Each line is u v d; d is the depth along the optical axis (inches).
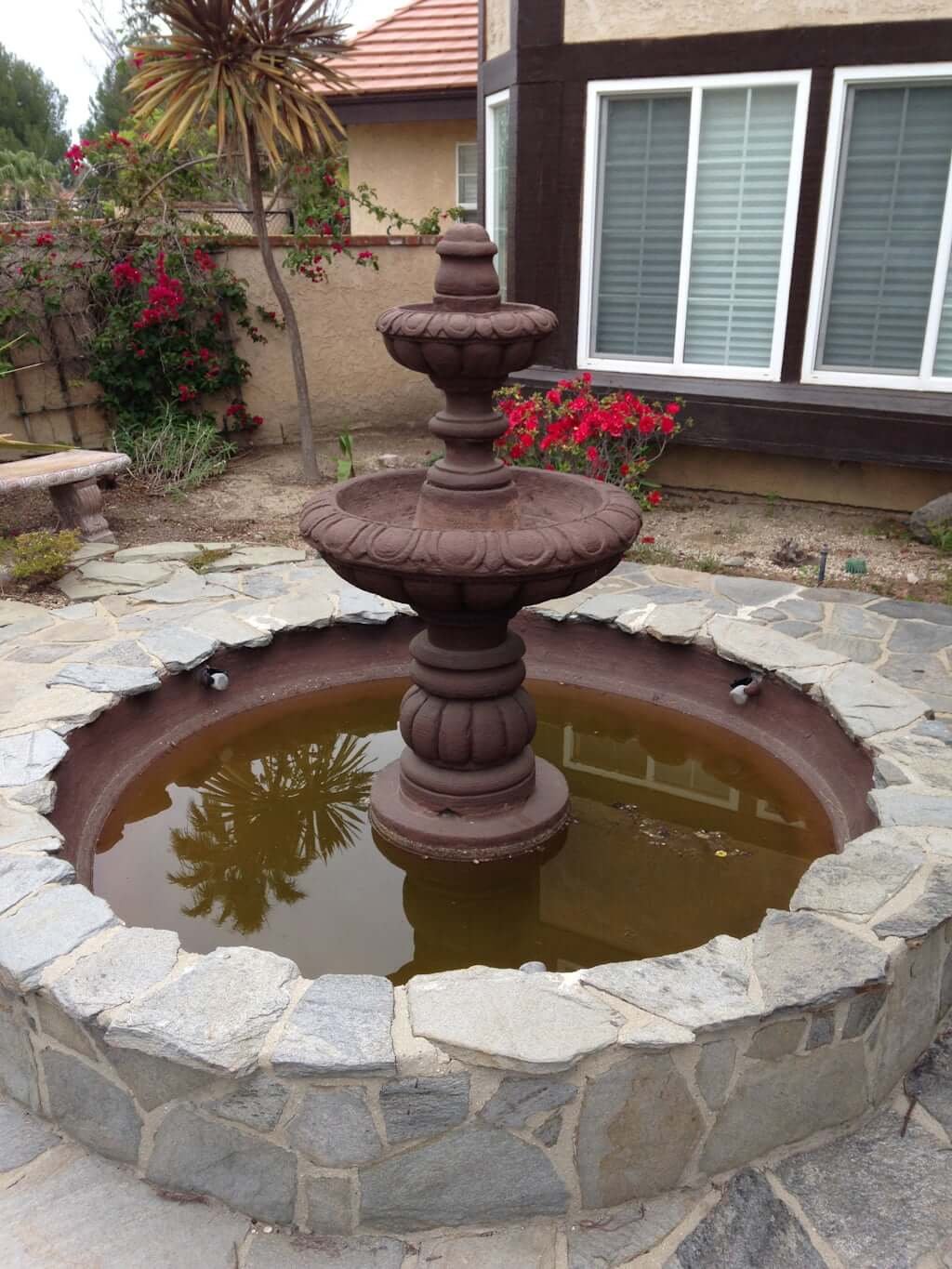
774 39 207.9
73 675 146.5
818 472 238.1
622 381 242.2
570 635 174.9
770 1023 79.2
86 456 223.6
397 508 132.0
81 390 284.2
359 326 328.2
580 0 220.7
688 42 215.2
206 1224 79.2
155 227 287.3
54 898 93.9
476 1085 74.4
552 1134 76.6
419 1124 75.2
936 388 218.4
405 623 177.0
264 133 238.4
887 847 101.2
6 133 1015.6
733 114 218.7
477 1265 76.1
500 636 122.0
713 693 159.3
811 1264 75.9
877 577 197.8
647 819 136.9
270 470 292.4
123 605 177.9
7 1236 77.5
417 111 332.5
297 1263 76.3
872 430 218.2
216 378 299.1
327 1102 74.5
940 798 111.4
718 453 247.6
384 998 80.6
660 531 227.6
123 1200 81.0
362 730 162.7
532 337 101.8
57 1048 83.3
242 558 203.0
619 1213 80.4
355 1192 77.3
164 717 151.8
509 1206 78.8
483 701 123.0
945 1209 80.2
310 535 110.1
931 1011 94.5
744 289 230.7
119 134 302.2
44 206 294.0
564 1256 76.8
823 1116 85.8
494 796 125.8
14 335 264.5
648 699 165.6
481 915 120.6
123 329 277.7
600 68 224.1
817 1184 82.5
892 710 132.9
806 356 226.8
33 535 191.2
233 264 302.8
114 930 89.3
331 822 139.6
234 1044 75.1
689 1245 77.5
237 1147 77.9
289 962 85.0
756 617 169.9
